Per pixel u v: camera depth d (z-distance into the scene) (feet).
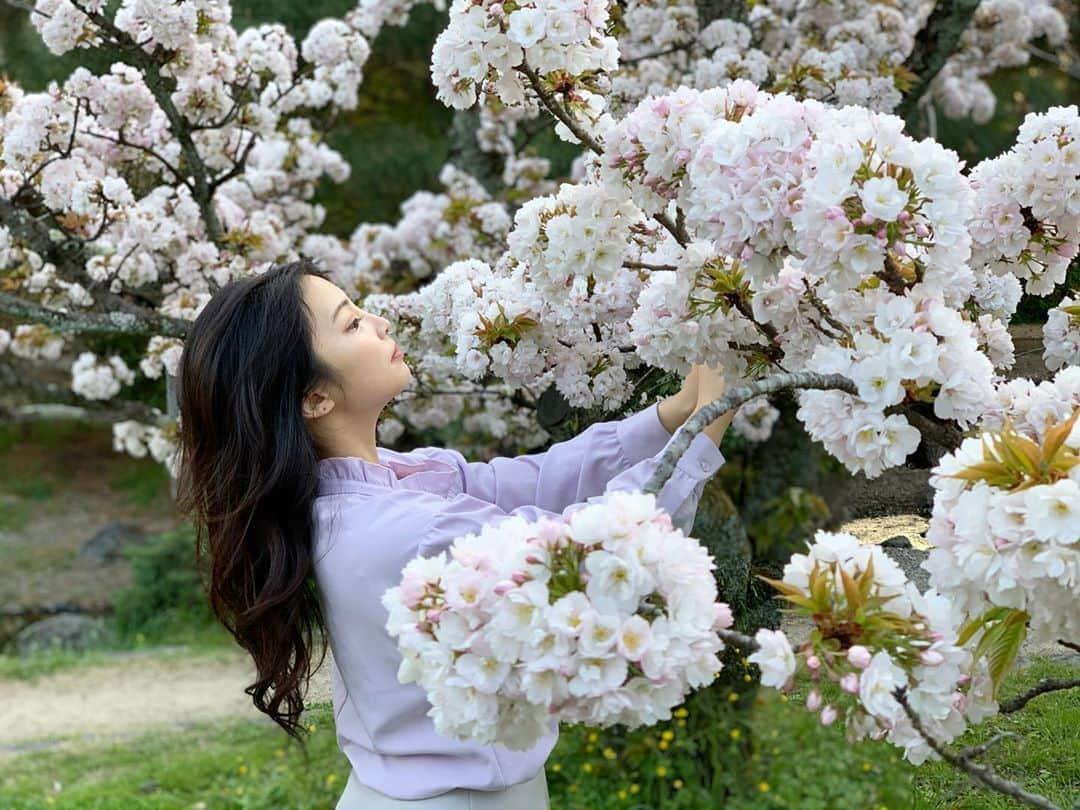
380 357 6.24
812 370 4.55
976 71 14.94
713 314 5.40
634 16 11.16
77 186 10.14
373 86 22.44
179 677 22.33
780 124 4.53
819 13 11.75
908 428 4.35
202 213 11.28
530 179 14.51
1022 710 5.99
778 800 11.25
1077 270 7.03
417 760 5.68
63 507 36.63
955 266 4.48
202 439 6.26
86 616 28.27
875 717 3.85
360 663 5.75
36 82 18.15
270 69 11.75
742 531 10.31
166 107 10.37
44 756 18.12
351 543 5.72
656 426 6.20
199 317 6.32
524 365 7.11
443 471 6.46
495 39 5.64
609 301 7.00
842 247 4.27
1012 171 5.56
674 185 5.23
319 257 13.52
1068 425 3.91
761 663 3.74
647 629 3.51
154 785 16.35
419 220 14.52
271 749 16.94
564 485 6.28
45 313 10.43
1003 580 3.79
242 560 6.06
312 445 6.12
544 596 3.51
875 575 3.96
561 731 13.98
